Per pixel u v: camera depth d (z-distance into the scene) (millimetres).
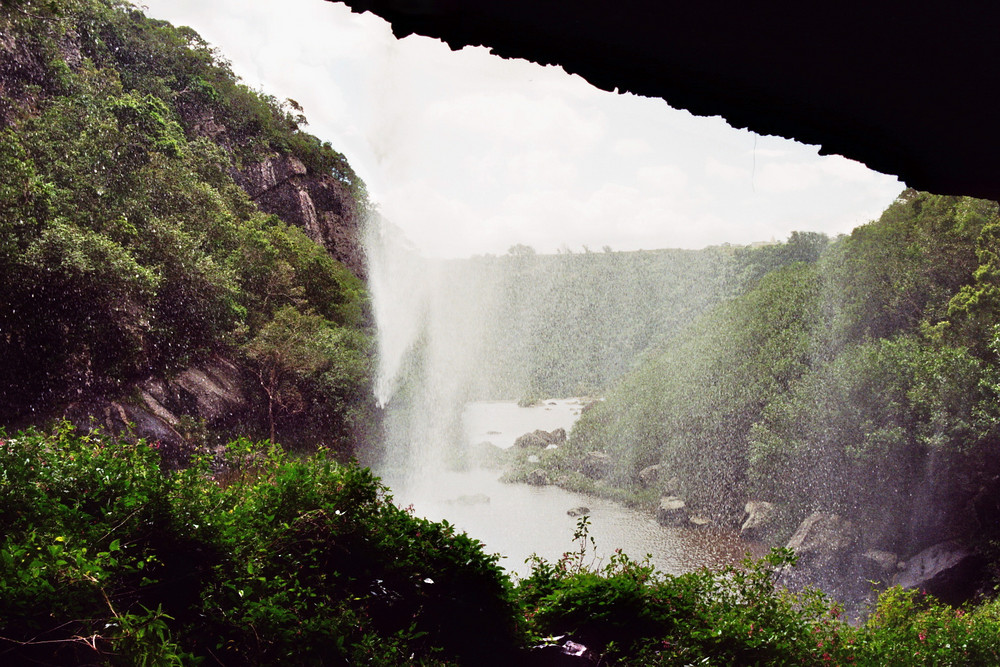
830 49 1450
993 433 23781
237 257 40094
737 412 37719
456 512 36469
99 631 3680
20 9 34188
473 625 5531
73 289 24531
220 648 4340
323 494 5512
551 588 6727
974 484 24531
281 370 36656
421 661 4977
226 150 56812
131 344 26734
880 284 34094
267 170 62000
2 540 4090
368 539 5492
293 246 48219
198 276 32031
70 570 3773
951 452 24938
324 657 4559
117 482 4758
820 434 29438
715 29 1436
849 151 1772
